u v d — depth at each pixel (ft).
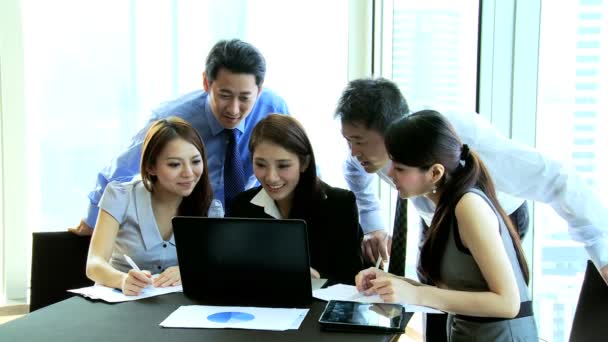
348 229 6.11
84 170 10.36
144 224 6.23
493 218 4.60
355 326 4.33
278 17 10.66
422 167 4.68
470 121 5.74
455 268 4.76
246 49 6.72
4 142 9.95
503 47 6.72
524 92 6.64
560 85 6.28
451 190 4.72
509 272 4.45
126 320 4.64
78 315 4.77
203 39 10.44
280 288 5.04
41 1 9.96
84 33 10.14
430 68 8.73
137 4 10.21
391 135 4.81
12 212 10.09
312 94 10.86
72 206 10.39
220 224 5.01
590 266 5.03
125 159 7.25
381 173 6.34
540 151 5.49
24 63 9.91
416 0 9.25
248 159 7.79
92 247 6.04
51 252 6.81
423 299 4.57
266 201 6.16
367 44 11.00
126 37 10.24
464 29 7.60
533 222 6.73
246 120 7.70
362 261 6.39
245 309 4.86
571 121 6.15
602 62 5.78
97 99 10.28
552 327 6.61
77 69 10.18
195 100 7.59
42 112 10.16
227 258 5.08
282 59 10.75
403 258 6.52
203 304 5.00
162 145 6.01
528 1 6.54
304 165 5.96
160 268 6.30
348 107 5.38
